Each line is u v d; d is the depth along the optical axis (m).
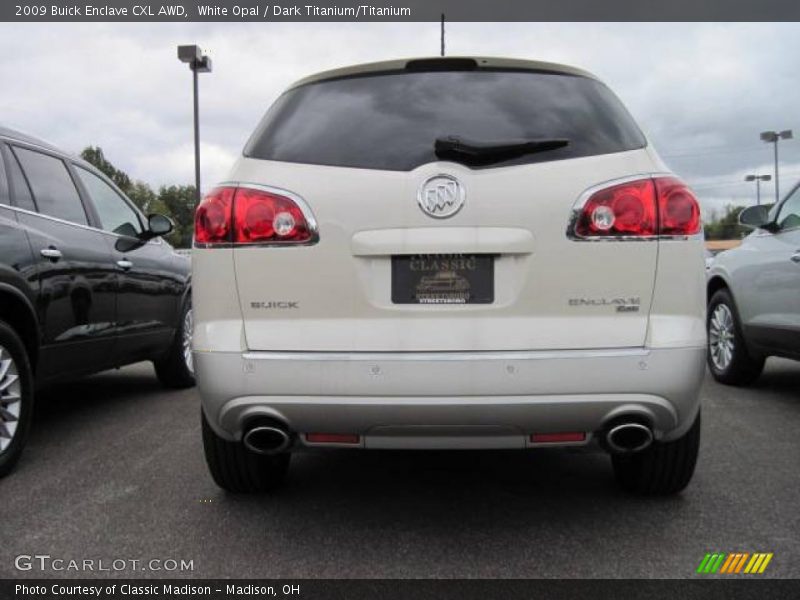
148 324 5.55
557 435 2.75
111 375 7.13
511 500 3.45
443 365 2.65
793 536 2.99
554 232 2.70
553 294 2.70
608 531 3.06
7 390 3.82
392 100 2.93
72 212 4.76
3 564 2.78
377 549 2.92
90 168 5.30
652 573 2.68
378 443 2.79
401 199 2.72
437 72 2.98
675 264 2.73
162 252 6.00
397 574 2.70
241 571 2.73
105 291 4.90
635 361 2.67
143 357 5.65
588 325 2.70
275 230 2.78
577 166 2.76
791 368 7.25
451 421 2.68
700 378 2.75
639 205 2.72
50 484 3.68
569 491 3.56
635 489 3.43
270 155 2.90
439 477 3.81
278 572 2.72
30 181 4.40
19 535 3.05
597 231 2.71
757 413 5.09
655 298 2.72
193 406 5.53
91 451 4.27
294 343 2.74
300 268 2.75
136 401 5.75
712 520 3.16
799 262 5.07
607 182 2.73
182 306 6.20
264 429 2.79
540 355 2.65
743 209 5.74
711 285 6.55
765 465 3.90
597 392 2.66
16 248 3.97
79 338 4.56
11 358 3.82
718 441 4.37
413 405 2.66
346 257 2.73
